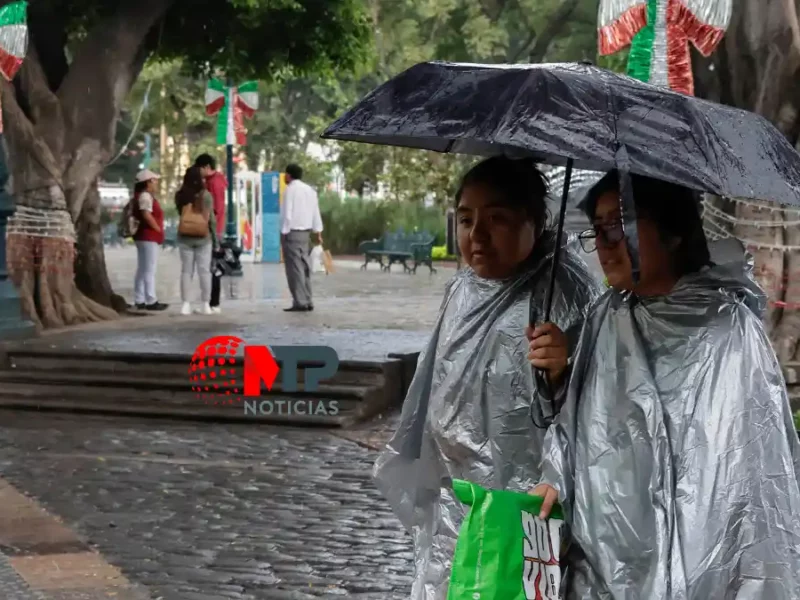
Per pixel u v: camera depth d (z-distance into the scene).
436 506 3.33
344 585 5.30
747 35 9.12
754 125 2.75
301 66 16.66
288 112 42.19
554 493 2.66
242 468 7.61
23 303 12.77
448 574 3.18
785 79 8.95
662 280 2.70
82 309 13.65
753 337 2.59
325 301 16.84
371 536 6.07
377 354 10.06
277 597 5.12
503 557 2.59
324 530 6.18
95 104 13.95
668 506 2.51
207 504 6.70
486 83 2.69
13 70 11.65
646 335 2.66
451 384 3.13
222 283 20.72
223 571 5.48
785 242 9.19
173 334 11.95
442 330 3.24
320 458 7.93
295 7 14.85
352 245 37.00
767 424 2.52
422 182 31.39
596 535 2.58
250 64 16.36
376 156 35.31
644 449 2.57
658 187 2.66
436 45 29.33
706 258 2.71
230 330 12.33
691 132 2.53
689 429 2.55
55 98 13.77
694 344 2.60
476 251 3.11
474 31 28.12
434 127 2.68
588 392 2.69
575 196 3.67
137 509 6.59
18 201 13.17
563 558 2.72
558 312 3.05
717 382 2.55
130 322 13.49
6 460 7.82
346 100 37.03
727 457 2.49
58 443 8.41
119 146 44.66
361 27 16.41
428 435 3.24
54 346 10.77
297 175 14.76
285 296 17.88
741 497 2.47
